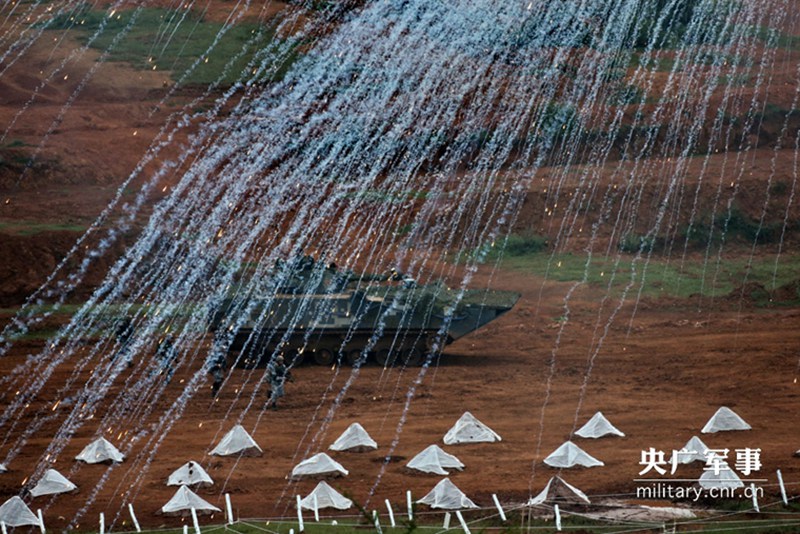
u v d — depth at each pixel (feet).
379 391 433.48
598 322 568.00
